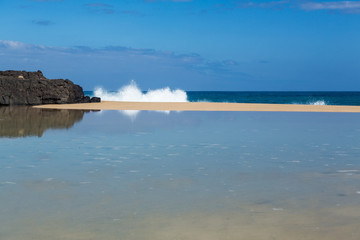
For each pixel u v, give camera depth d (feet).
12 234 11.86
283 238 11.65
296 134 36.86
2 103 99.30
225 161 23.52
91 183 18.01
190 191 16.72
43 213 13.76
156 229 12.31
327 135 36.29
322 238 11.66
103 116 59.88
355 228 12.47
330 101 232.53
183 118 56.13
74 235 11.79
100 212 13.91
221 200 15.44
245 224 12.78
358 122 50.31
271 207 14.58
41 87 103.40
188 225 12.67
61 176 19.39
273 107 86.89
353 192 16.69
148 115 62.34
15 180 18.52
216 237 11.70
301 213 13.93
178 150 27.45
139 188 17.16
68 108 83.56
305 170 21.07
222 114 65.16
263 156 25.18
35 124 46.24
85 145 29.66
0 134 36.37
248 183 18.20
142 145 29.71
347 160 23.89
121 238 11.59
